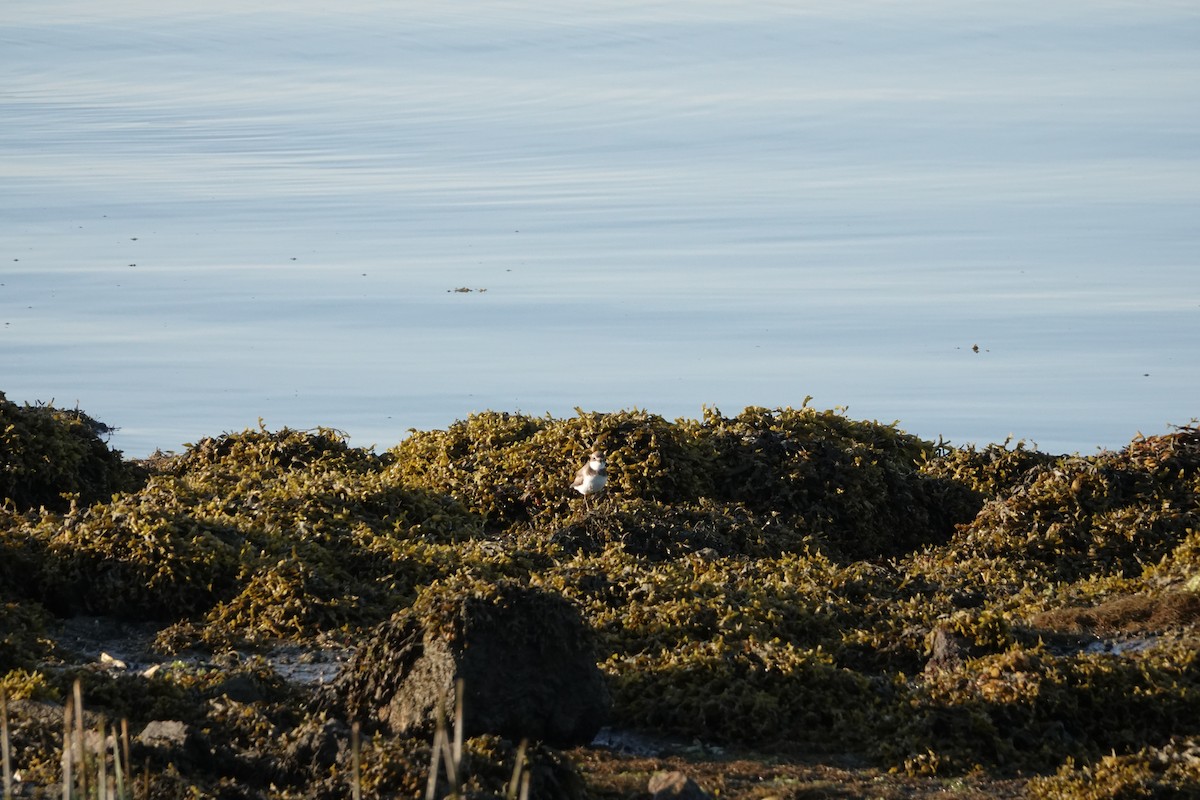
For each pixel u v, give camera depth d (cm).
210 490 6581
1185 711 4047
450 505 6900
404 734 3597
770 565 6000
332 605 5122
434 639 3653
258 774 3319
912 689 4309
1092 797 3466
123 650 4862
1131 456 7019
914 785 3700
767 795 3522
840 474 7500
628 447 7338
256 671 4191
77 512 5691
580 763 3750
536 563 6000
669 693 4216
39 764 3164
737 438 7750
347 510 6272
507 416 8319
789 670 4291
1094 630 4878
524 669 3678
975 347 15688
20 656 4159
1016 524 6644
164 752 3253
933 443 8694
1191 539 5841
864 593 5581
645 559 6009
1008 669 4194
